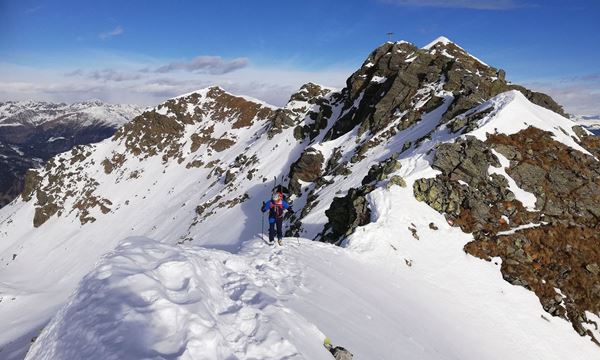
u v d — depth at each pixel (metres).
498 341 19.58
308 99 111.81
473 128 35.28
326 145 69.88
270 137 102.00
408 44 77.50
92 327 6.05
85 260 102.75
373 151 53.44
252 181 86.56
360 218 26.86
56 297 84.94
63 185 141.12
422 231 25.47
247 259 14.17
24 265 108.62
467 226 27.33
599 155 36.12
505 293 23.50
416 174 29.64
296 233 40.50
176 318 6.53
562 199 29.91
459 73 58.84
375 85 73.19
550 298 24.09
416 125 53.06
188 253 10.05
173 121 150.88
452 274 23.22
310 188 64.56
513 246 26.44
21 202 146.00
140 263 8.30
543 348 20.64
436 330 16.52
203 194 104.69
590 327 23.14
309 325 9.31
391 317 14.55
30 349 7.24
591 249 26.94
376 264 21.06
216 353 6.32
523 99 38.91
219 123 145.75
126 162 144.38
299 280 13.46
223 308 8.41
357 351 9.89
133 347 5.63
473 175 29.95
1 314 75.56
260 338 7.46
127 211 120.06
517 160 31.77
